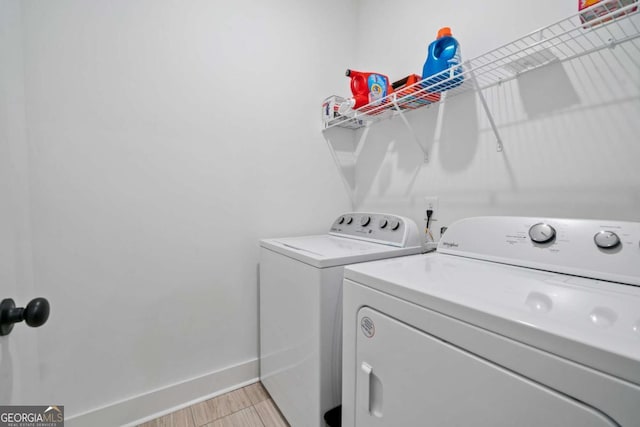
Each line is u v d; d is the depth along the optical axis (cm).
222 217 150
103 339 122
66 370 115
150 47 128
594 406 40
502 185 118
